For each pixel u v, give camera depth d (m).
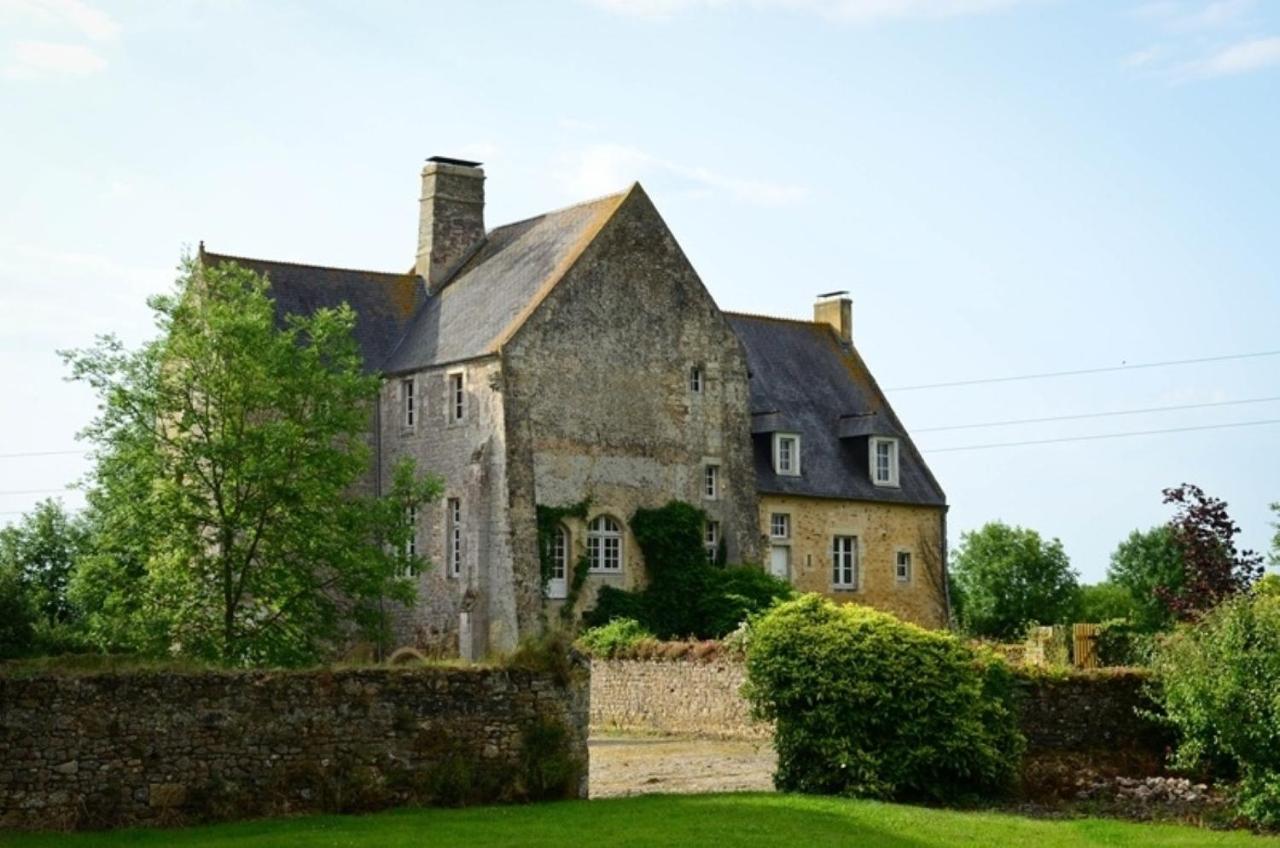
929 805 28.17
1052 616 71.25
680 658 41.09
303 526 37.69
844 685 28.25
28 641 42.12
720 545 54.03
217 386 38.00
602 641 44.06
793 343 61.88
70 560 54.50
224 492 37.97
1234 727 28.20
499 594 49.03
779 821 24.09
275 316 52.94
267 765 24.12
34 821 22.39
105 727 23.00
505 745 26.16
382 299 55.75
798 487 56.72
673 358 53.41
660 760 34.25
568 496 50.38
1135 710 32.12
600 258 51.91
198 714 23.69
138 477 37.78
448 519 51.09
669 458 52.94
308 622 37.94
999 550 72.81
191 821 23.31
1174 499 40.06
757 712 29.02
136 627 36.81
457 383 51.47
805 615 29.08
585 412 51.06
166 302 38.72
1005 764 29.20
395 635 51.97
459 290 55.25
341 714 24.80
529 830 22.64
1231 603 29.66
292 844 21.22
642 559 52.12
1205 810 28.25
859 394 62.00
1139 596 78.62
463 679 25.91
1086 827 25.06
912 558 59.94
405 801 25.08
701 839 22.22
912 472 60.94
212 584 37.62
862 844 22.34
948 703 28.53
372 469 53.56
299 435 37.88
